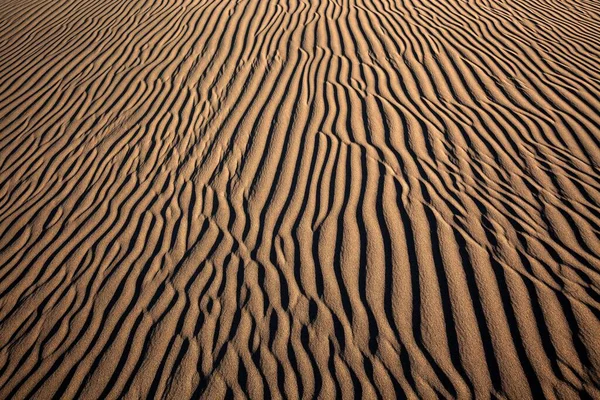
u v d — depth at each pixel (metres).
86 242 3.13
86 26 6.20
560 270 2.50
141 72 4.94
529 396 2.03
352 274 2.65
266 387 2.22
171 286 2.75
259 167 3.48
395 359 2.25
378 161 3.38
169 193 3.40
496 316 2.34
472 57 4.77
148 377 2.33
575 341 2.19
